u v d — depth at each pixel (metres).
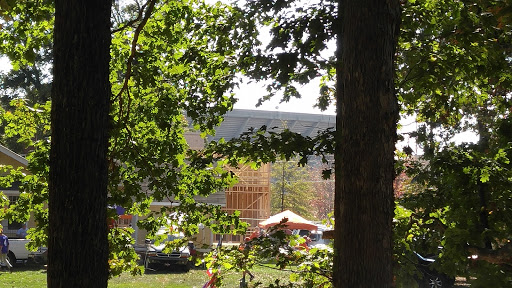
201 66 8.30
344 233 4.95
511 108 8.38
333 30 7.60
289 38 8.18
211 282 7.62
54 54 3.75
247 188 38.69
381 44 4.96
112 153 7.27
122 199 7.16
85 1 3.73
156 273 22.81
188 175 8.14
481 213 5.66
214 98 8.29
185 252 23.52
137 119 7.88
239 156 7.33
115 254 7.65
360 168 4.89
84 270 3.61
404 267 7.14
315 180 52.50
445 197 6.71
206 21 8.61
